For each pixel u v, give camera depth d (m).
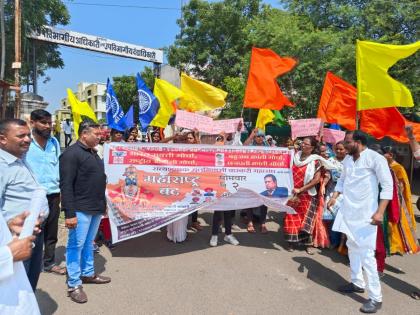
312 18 13.88
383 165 3.69
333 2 13.52
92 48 18.84
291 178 5.42
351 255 4.06
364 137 3.86
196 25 21.30
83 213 3.82
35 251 3.27
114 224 5.04
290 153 5.40
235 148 5.33
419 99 12.02
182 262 4.92
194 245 5.64
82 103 6.68
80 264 4.15
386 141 14.03
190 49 21.14
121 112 7.25
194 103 6.80
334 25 13.41
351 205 3.89
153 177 5.19
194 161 5.27
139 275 4.46
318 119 6.51
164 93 6.78
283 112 13.65
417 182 13.64
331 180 5.61
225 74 20.61
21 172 2.86
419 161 4.13
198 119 6.34
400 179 5.10
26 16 14.15
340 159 5.66
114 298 3.85
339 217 4.05
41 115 4.20
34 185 2.96
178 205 5.22
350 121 6.72
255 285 4.27
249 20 20.20
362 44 5.16
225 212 5.76
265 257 5.20
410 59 11.77
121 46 20.25
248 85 6.29
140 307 3.68
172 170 5.23
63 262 4.80
